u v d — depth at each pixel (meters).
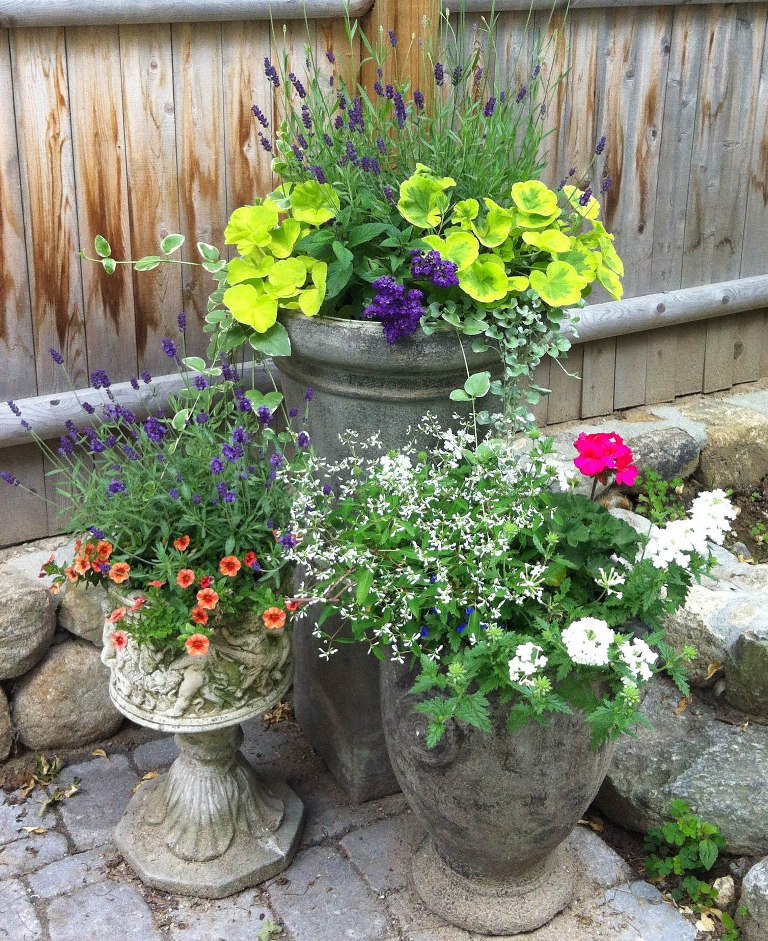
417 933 2.60
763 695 2.84
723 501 2.25
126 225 3.04
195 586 2.44
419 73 3.01
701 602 3.03
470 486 2.40
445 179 2.58
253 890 2.71
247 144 3.12
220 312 2.81
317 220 2.59
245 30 3.00
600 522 2.37
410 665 2.34
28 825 2.89
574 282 2.60
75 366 3.10
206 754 2.71
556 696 2.11
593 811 2.97
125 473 2.59
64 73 2.83
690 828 2.69
